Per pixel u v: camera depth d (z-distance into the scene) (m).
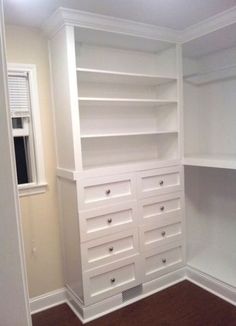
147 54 2.78
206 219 3.23
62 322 2.22
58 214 2.48
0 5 0.50
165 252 2.65
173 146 2.74
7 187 0.51
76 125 2.09
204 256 2.94
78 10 1.95
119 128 2.69
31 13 1.98
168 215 2.63
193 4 1.93
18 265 0.53
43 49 2.30
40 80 2.32
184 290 2.57
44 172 2.39
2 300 0.52
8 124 0.51
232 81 2.79
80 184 2.12
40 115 2.34
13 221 0.52
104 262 2.27
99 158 2.60
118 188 2.32
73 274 2.33
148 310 2.30
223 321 2.13
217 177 3.05
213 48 2.77
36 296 2.41
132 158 2.79
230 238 2.99
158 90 2.86
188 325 2.11
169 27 2.37
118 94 2.68
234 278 2.46
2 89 0.50
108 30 2.16
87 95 2.50
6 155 0.50
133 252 2.42
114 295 2.34
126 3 1.88
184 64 3.04
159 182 2.56
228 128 2.88
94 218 2.21
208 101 3.06
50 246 2.46
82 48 2.41
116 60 2.60
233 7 2.00
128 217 2.39
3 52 0.50
